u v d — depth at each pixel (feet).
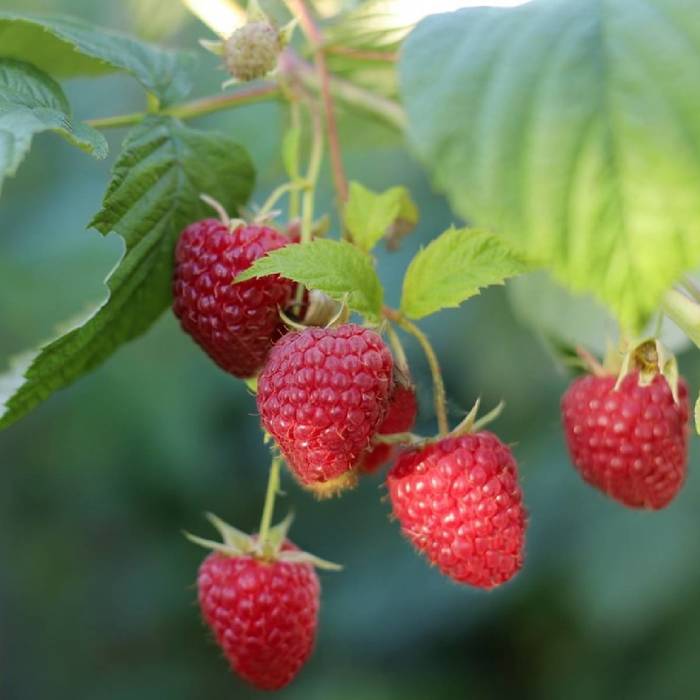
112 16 1.71
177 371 2.07
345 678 2.02
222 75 1.68
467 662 2.03
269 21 0.93
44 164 2.01
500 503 0.84
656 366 0.89
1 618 2.31
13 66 0.85
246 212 0.90
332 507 2.16
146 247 0.88
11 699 2.31
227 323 0.83
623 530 1.67
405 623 2.00
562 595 1.82
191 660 2.33
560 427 1.81
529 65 0.70
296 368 0.79
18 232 1.95
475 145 0.70
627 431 0.89
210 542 0.92
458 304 0.82
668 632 1.69
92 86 2.08
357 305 0.79
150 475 2.10
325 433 0.78
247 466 2.20
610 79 0.69
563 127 0.69
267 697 2.31
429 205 1.93
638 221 0.68
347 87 1.01
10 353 1.84
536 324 1.05
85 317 0.90
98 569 2.28
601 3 0.71
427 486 0.84
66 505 2.21
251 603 0.90
